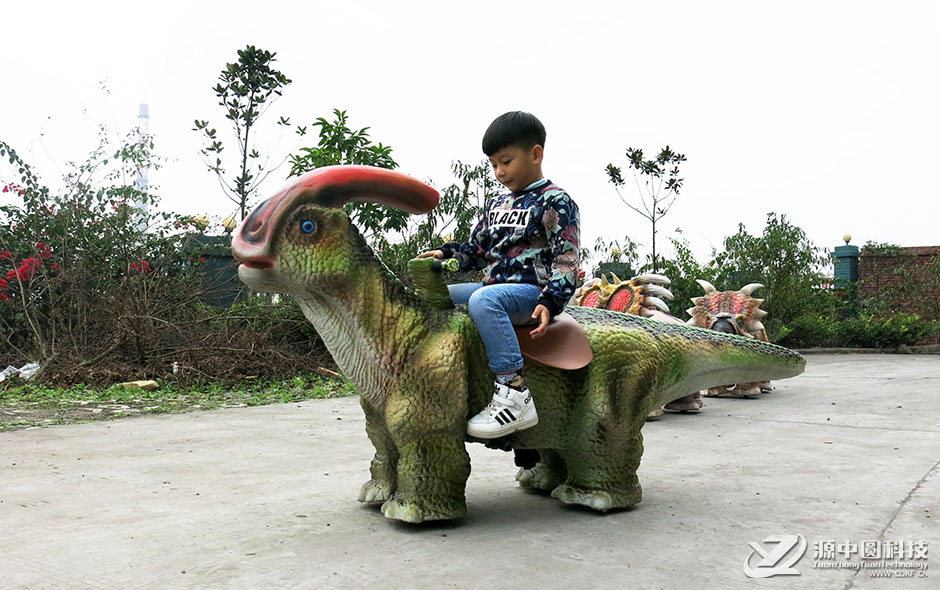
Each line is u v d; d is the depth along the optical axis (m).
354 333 2.76
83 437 4.76
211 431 5.06
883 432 5.15
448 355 2.72
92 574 2.27
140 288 8.24
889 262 18.58
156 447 4.44
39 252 8.51
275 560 2.40
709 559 2.45
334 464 3.96
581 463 3.04
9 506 3.06
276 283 2.72
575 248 2.79
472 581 2.22
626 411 2.98
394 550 2.52
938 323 16.31
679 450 4.55
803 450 4.51
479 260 3.04
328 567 2.34
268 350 8.23
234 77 9.70
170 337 8.12
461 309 2.92
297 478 3.62
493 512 3.04
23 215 8.99
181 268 9.31
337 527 2.78
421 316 2.81
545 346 2.84
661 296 6.83
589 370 2.95
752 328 7.77
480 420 2.71
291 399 6.95
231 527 2.77
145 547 2.53
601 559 2.44
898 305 18.08
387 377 2.76
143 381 7.41
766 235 15.29
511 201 2.94
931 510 3.08
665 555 2.49
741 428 5.43
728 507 3.13
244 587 2.16
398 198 2.80
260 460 4.07
